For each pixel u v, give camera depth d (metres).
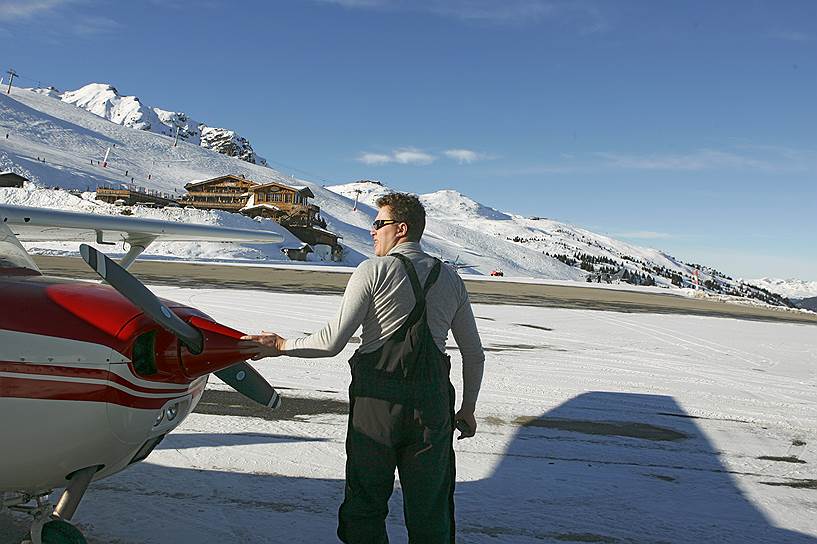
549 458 4.31
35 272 2.78
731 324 15.15
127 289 2.09
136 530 2.96
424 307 2.26
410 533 2.31
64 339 2.19
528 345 9.50
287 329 9.77
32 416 2.16
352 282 2.27
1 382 2.12
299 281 21.03
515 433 4.86
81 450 2.25
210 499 3.35
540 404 5.81
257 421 4.78
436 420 2.26
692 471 4.21
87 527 2.96
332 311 12.34
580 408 5.75
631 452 4.54
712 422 5.52
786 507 3.66
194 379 2.38
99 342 2.22
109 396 2.22
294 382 6.12
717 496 3.78
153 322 2.31
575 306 17.44
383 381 2.24
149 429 2.37
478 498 3.55
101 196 60.88
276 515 3.20
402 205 2.42
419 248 2.44
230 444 4.23
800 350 10.94
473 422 2.60
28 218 3.51
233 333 2.32
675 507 3.58
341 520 2.31
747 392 6.86
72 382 2.18
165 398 2.37
